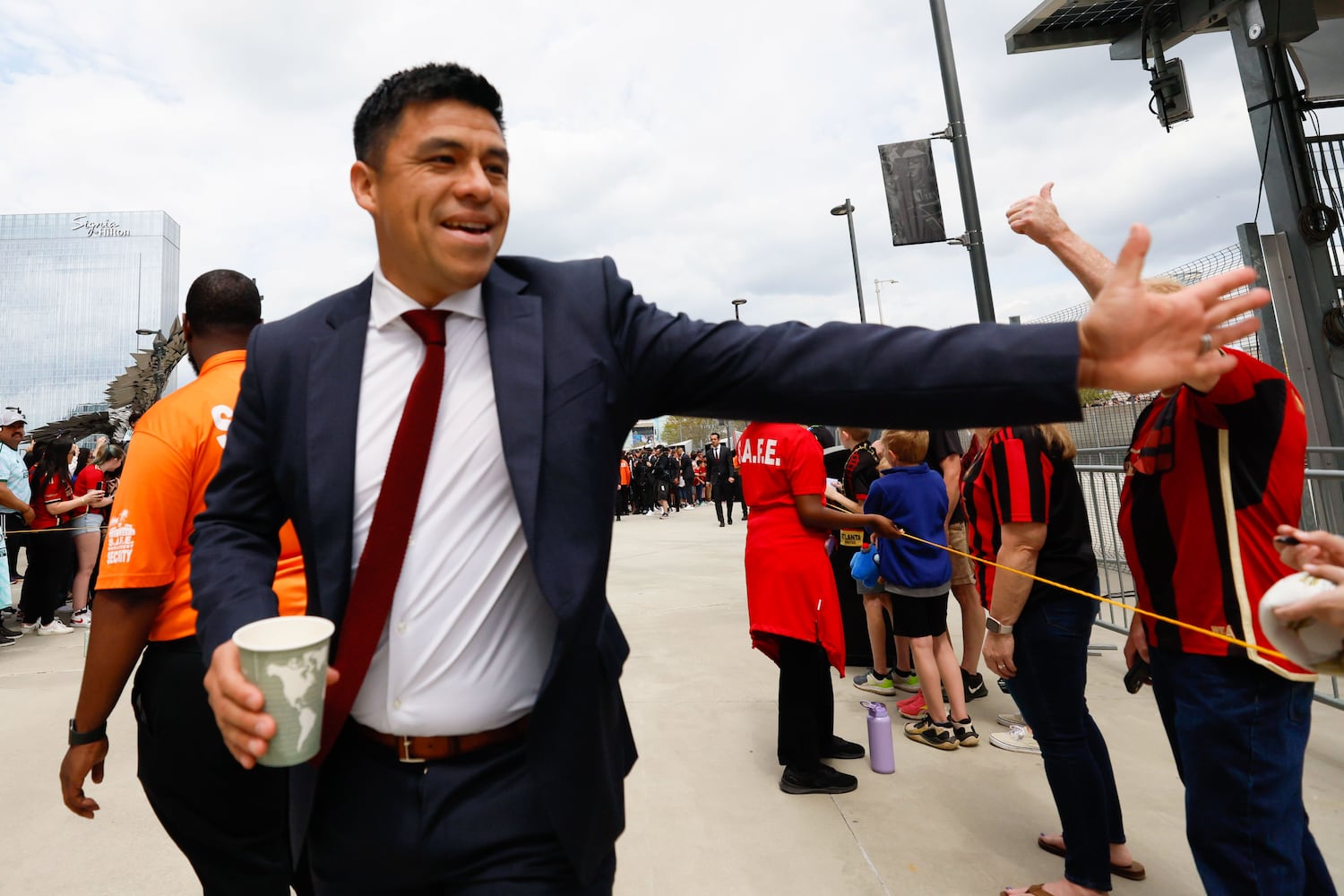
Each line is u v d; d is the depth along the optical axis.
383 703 1.09
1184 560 1.65
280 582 1.61
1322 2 5.64
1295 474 1.57
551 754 1.01
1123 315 0.86
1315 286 5.35
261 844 1.61
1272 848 1.54
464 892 1.07
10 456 5.99
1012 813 2.85
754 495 3.15
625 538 12.98
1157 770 3.10
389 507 1.05
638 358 1.09
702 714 3.99
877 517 3.02
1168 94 5.70
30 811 3.03
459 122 1.03
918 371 0.94
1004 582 2.26
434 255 1.03
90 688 1.48
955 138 6.69
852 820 2.82
